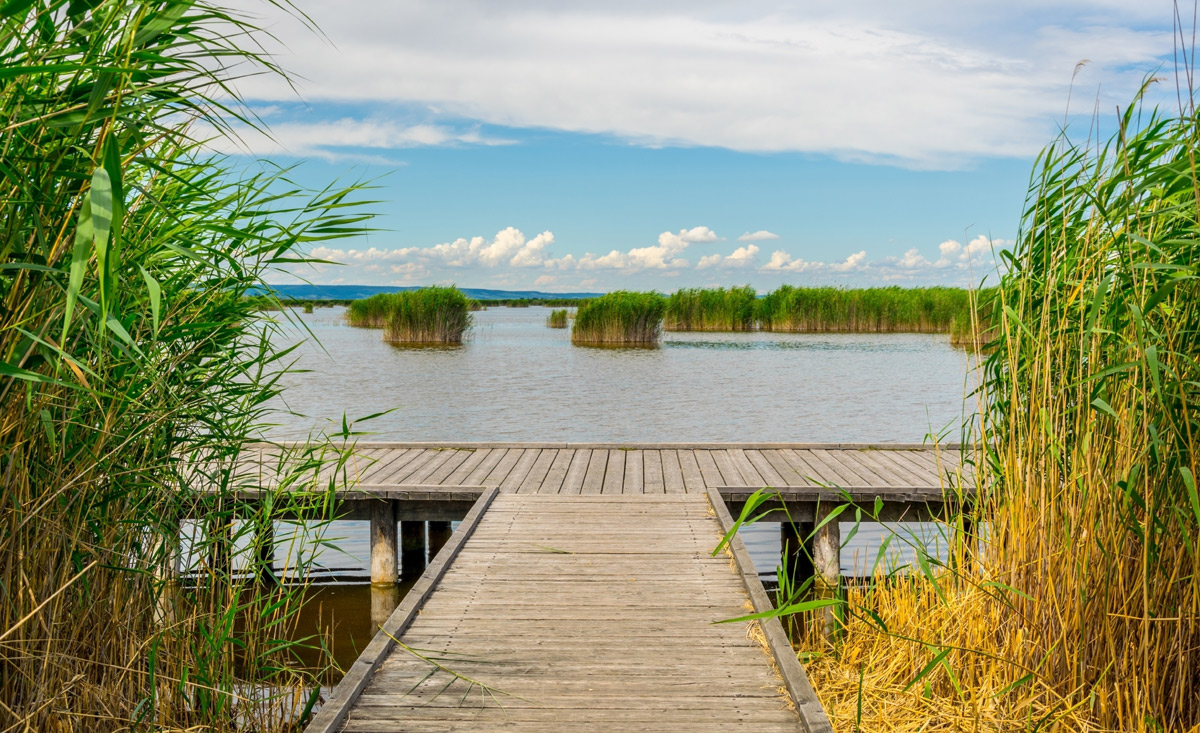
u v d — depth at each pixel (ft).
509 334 104.47
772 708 9.57
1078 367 10.28
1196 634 9.54
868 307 104.53
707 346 82.53
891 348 79.71
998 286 11.83
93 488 8.57
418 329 86.69
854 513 20.35
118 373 8.80
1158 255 9.98
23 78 7.09
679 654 11.10
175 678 9.84
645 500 19.90
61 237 7.13
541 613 12.62
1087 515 9.92
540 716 9.34
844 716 10.59
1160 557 9.66
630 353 74.49
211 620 10.36
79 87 6.81
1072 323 10.68
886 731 10.23
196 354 10.21
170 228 9.45
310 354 71.77
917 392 49.16
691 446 26.63
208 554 10.64
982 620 11.08
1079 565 10.03
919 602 12.53
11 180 6.91
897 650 11.85
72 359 6.56
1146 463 9.28
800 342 87.40
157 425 9.12
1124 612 9.64
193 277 10.12
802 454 25.64
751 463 24.22
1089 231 10.35
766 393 48.57
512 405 43.88
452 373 58.13
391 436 35.29
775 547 23.18
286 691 11.21
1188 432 8.87
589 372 59.00
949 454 25.40
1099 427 10.14
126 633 9.36
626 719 9.28
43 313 7.39
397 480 21.57
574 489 21.08
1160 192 9.88
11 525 7.55
